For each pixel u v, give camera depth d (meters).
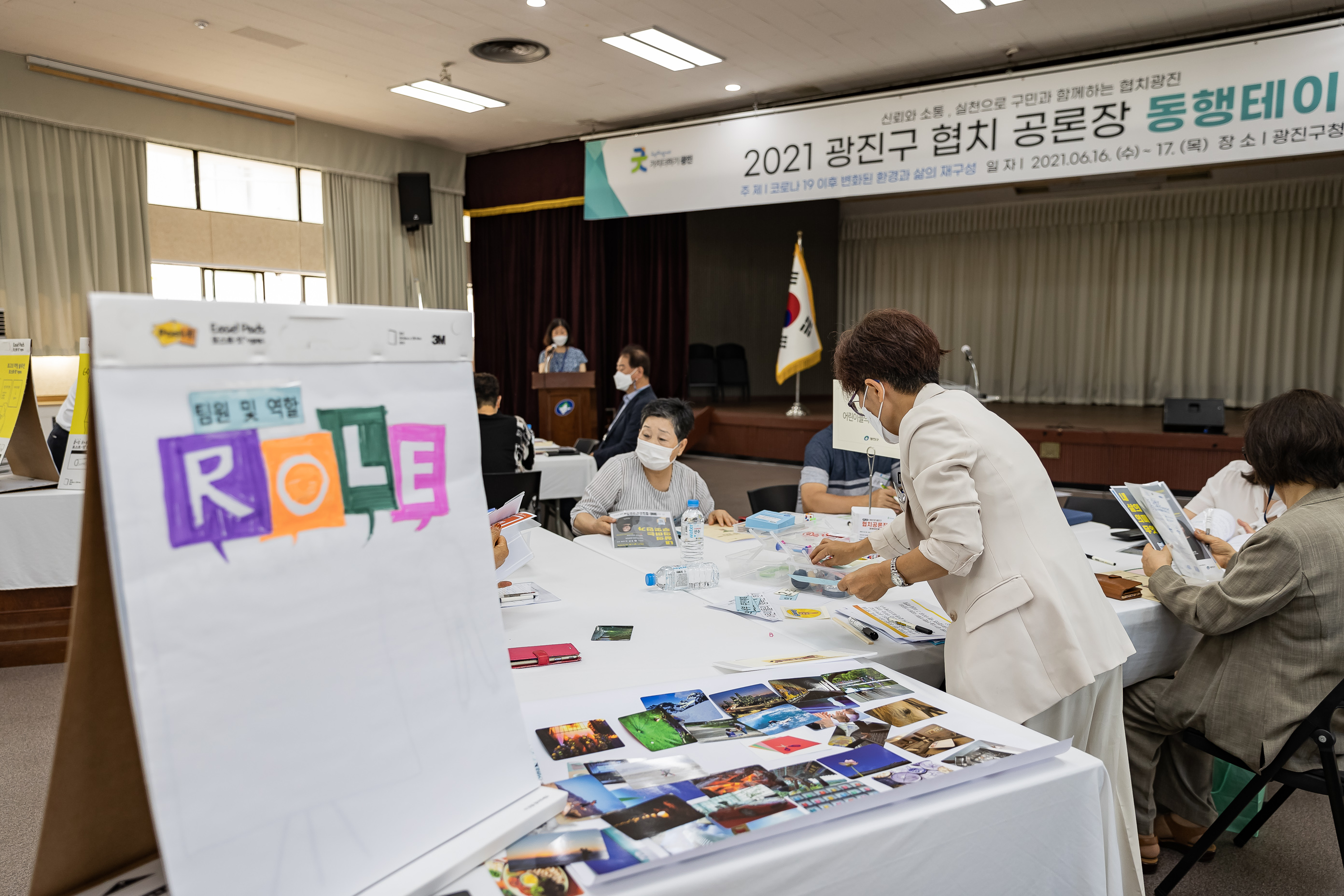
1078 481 6.63
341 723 0.65
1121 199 10.26
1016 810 0.90
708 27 5.49
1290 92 4.86
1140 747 1.74
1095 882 0.96
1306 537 1.41
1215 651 1.56
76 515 2.92
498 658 0.80
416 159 8.27
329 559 0.67
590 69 6.28
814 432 7.72
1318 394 1.51
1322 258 9.38
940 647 1.50
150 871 0.66
